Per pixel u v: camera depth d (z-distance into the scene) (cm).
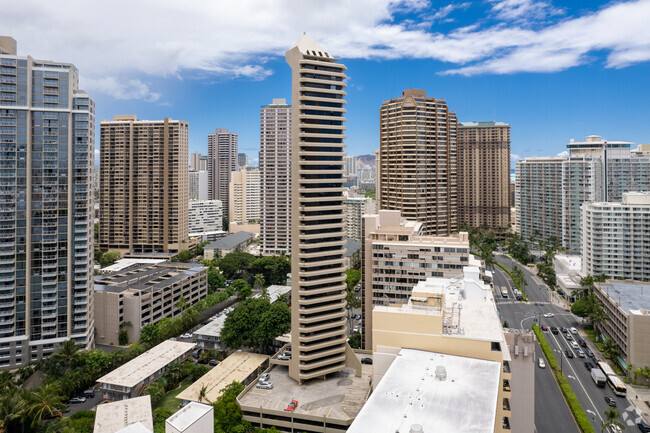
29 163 16212
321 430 11794
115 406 11631
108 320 18488
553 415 12950
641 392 14300
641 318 14975
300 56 13700
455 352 9638
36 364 15425
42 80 16500
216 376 14175
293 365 14050
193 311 19675
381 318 10150
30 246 16212
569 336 19425
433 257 17312
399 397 7900
